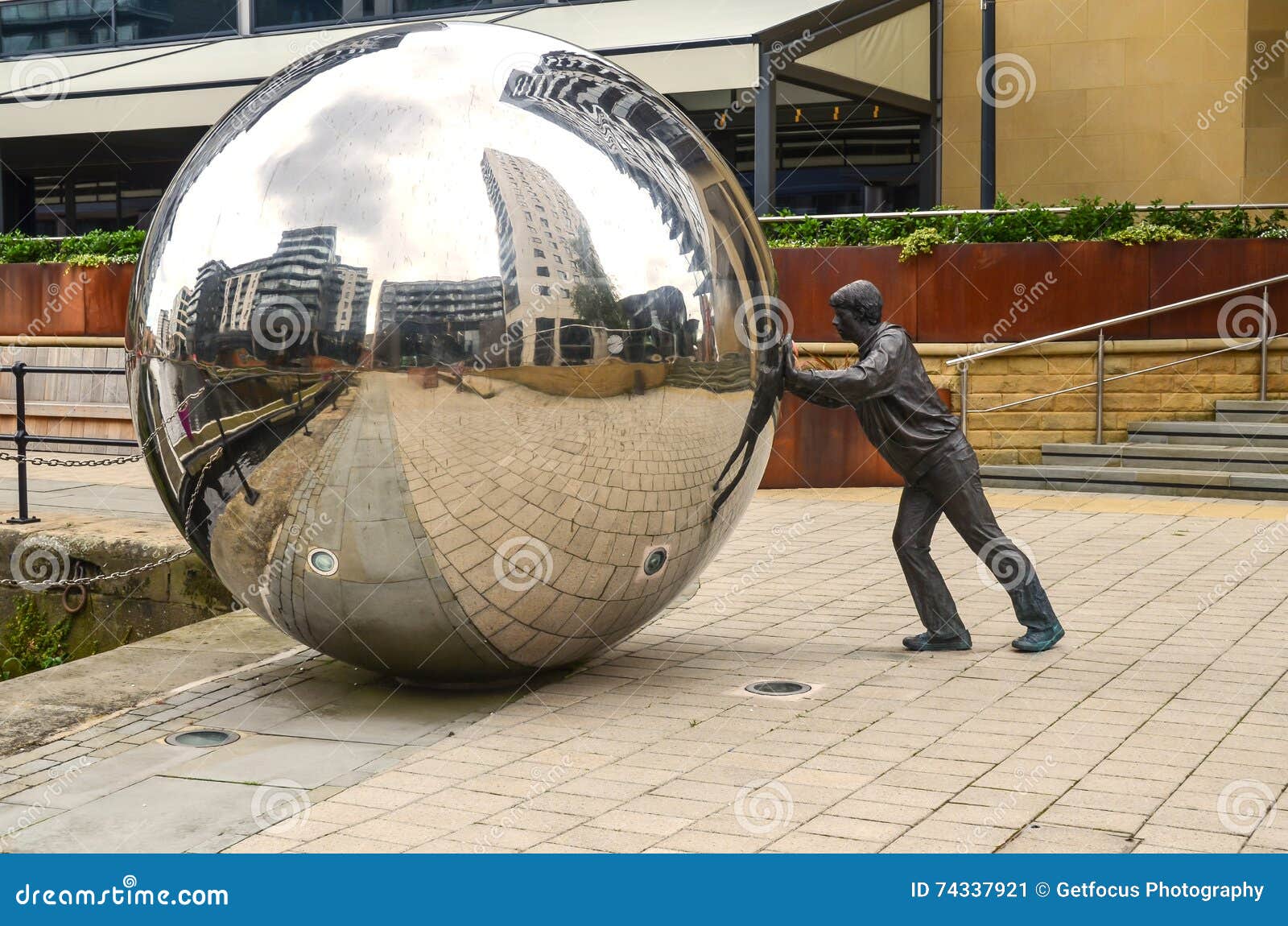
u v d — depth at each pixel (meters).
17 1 22.08
